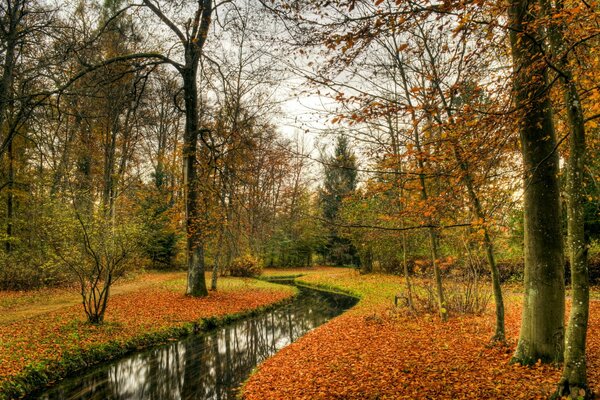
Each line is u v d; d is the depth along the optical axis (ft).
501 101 17.81
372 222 61.16
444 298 43.52
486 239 27.68
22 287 61.98
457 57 18.57
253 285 85.35
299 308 65.26
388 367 26.58
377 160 25.02
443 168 19.26
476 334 32.60
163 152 103.50
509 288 60.08
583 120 15.49
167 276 100.07
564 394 16.05
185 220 61.41
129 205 59.00
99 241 39.75
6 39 47.98
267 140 49.67
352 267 124.16
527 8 16.89
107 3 67.77
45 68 49.14
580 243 15.64
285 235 141.08
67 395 27.02
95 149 86.69
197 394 27.71
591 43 18.88
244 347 40.55
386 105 16.43
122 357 35.83
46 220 42.27
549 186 20.83
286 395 24.36
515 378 20.17
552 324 21.12
